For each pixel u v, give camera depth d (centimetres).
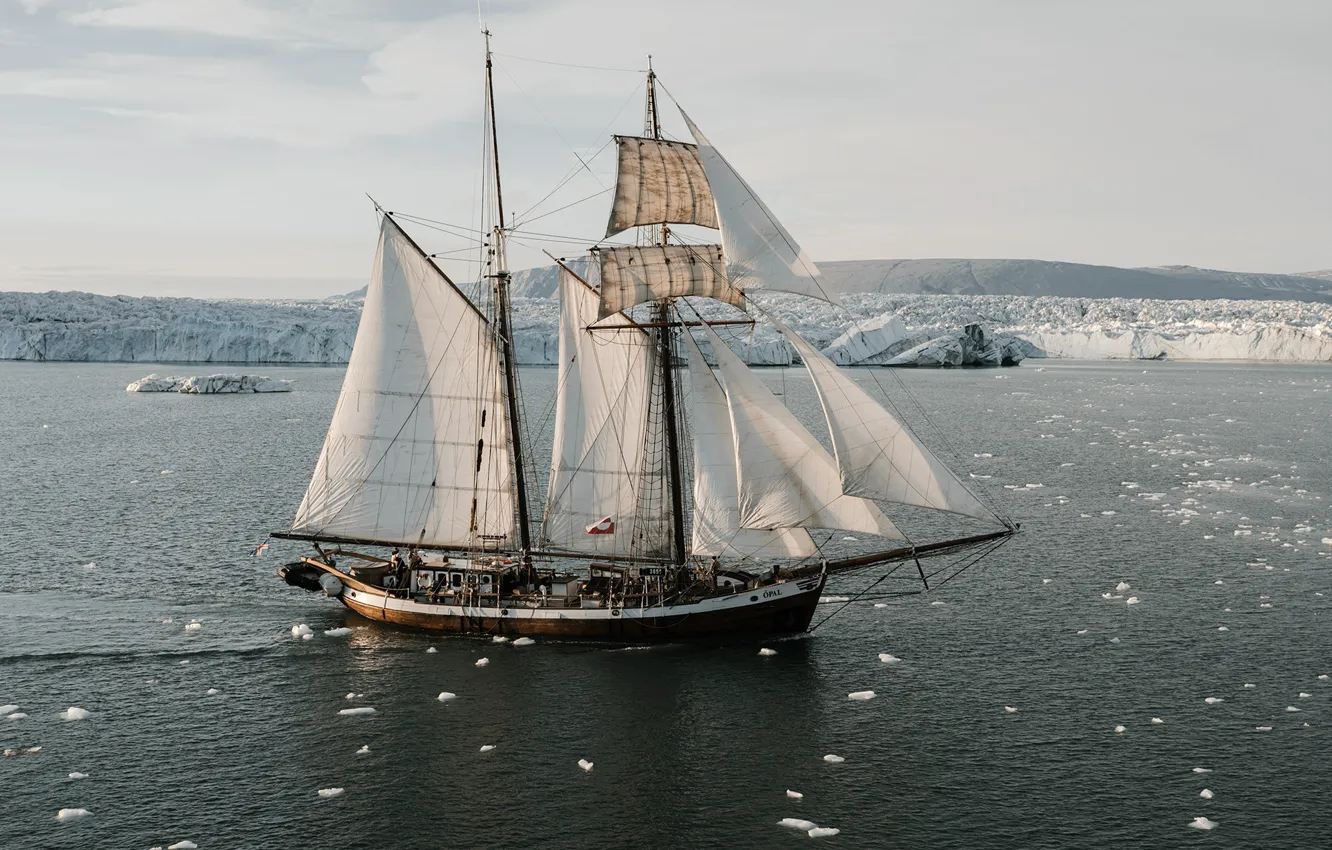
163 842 2980
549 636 4588
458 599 4628
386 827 3077
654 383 4703
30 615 4916
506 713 3850
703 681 4150
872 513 4375
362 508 4906
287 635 4672
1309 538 6569
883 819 3112
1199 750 3519
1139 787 3281
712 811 3170
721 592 4597
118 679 4153
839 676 4203
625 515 4759
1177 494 8194
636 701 3956
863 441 4244
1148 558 6056
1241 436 12200
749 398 4378
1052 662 4347
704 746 3591
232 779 3350
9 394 17838
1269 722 3728
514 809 3184
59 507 7475
